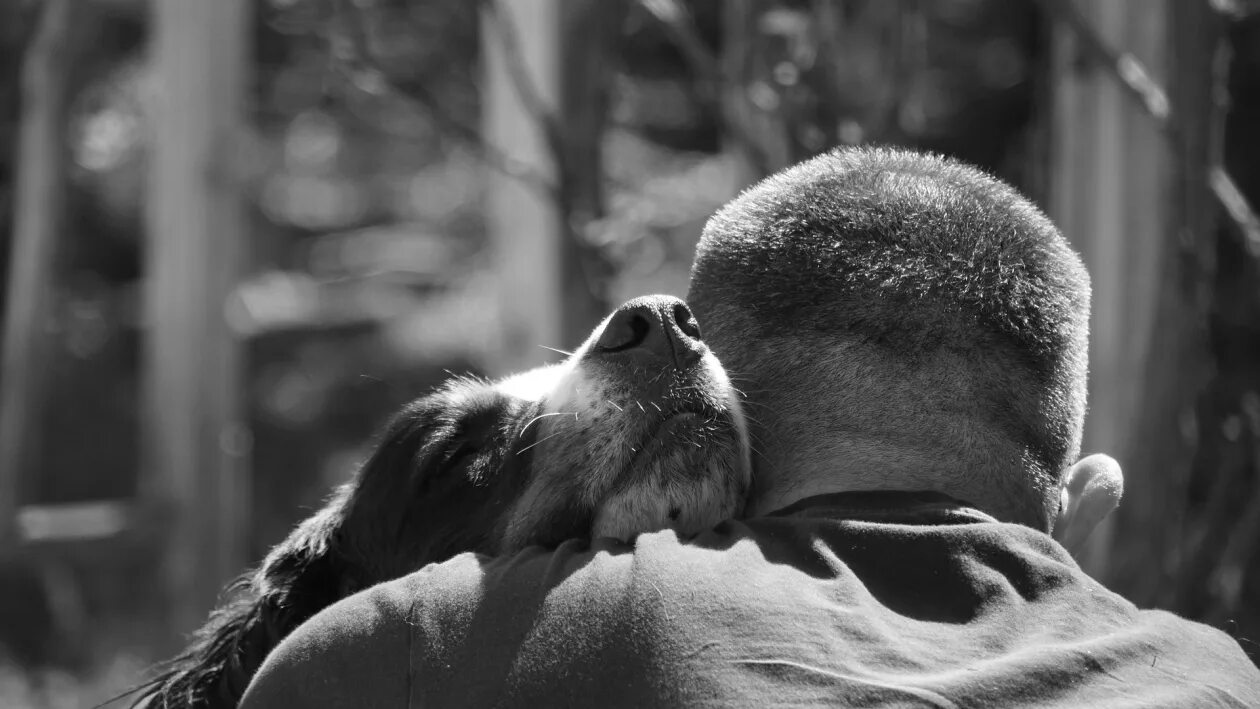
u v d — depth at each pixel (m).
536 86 4.73
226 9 6.34
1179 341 3.92
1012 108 8.53
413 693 1.86
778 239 2.23
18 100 7.29
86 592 8.83
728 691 1.67
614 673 1.74
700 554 1.85
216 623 2.75
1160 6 4.49
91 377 11.57
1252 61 6.96
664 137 11.06
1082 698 1.67
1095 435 4.55
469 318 12.16
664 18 4.61
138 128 12.49
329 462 11.65
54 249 6.69
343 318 13.05
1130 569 3.98
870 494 2.05
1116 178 4.52
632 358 2.25
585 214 4.63
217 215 6.37
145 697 2.67
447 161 14.23
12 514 6.31
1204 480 4.99
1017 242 2.18
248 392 12.20
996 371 2.12
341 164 14.45
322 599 2.62
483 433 2.55
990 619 1.80
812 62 4.41
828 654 1.69
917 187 2.21
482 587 1.93
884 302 2.12
